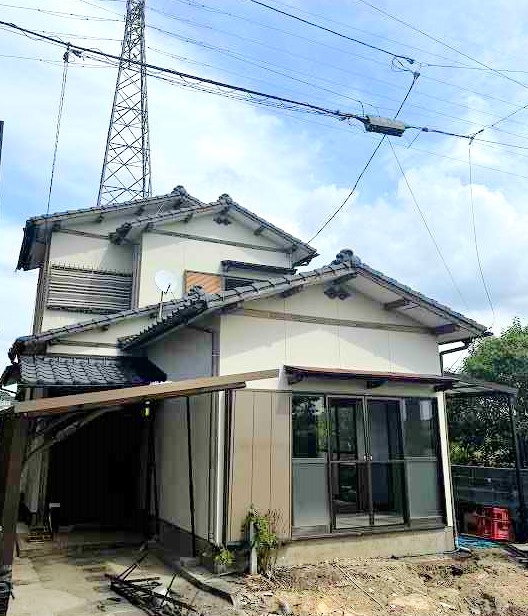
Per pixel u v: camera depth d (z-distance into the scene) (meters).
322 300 8.96
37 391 11.44
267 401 7.98
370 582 7.15
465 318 9.33
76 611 6.27
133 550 9.36
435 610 6.36
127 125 16.44
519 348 15.23
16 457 5.44
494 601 6.68
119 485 11.73
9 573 5.29
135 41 12.21
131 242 14.16
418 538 8.77
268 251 15.49
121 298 13.84
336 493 9.05
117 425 11.96
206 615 5.95
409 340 9.66
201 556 7.68
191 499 8.06
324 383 8.51
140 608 6.38
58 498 11.21
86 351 11.17
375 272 8.77
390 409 9.20
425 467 9.16
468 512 11.22
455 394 11.34
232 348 8.01
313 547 7.87
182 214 14.09
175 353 9.84
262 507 7.57
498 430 15.01
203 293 8.72
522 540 9.97
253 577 7.05
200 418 8.34
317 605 6.27
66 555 9.07
